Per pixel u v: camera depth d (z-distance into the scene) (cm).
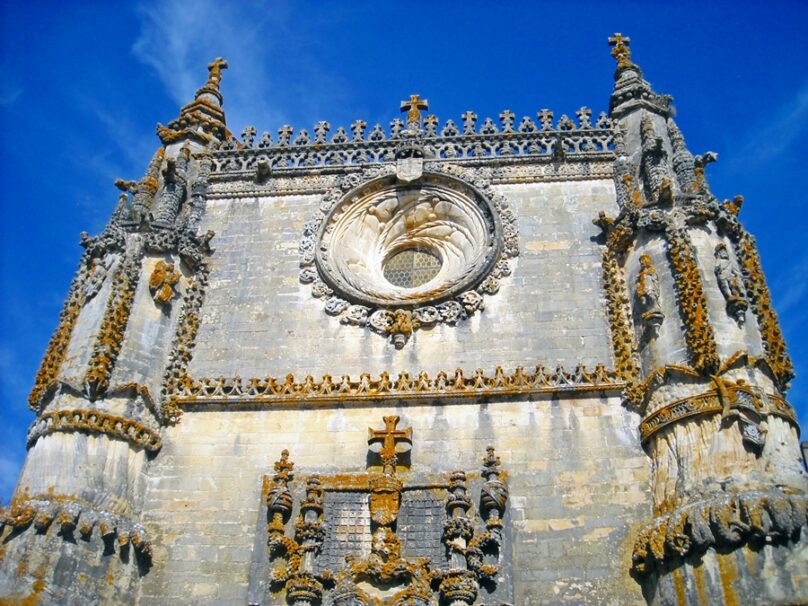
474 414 2373
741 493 1961
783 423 2127
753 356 2222
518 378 2403
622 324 2469
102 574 2111
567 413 2342
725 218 2520
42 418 2311
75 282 2684
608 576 2077
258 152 3102
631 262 2555
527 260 2675
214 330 2644
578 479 2231
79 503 2164
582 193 2828
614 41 3272
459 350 2508
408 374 2459
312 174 3005
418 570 2084
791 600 1812
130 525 2209
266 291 2722
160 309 2600
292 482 2298
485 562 2108
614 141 2934
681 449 2141
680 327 2330
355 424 2397
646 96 3020
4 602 1981
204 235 2836
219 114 3291
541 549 2133
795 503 1911
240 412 2455
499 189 2869
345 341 2570
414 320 2572
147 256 2680
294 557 2139
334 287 2680
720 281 2373
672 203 2564
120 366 2431
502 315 2559
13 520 2097
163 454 2391
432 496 2225
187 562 2205
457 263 2797
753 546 1894
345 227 2862
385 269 2875
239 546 2217
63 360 2445
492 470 2234
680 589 1939
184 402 2469
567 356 2456
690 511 1988
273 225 2894
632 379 2358
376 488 2209
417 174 2894
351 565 2112
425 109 3203
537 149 2950
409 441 2319
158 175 2944
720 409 2119
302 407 2444
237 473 2342
